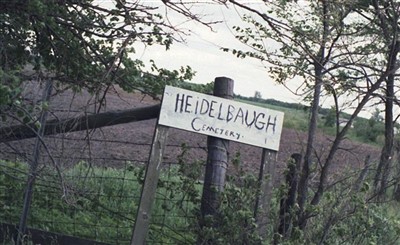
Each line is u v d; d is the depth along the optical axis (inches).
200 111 296.5
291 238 297.6
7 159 349.4
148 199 291.9
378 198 344.2
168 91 293.7
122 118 311.0
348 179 364.5
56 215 344.2
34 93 304.7
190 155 411.8
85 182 340.8
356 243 314.8
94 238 341.7
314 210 305.1
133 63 319.9
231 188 297.1
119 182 378.0
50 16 303.7
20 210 337.4
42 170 306.5
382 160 361.7
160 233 321.7
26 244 318.3
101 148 552.4
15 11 293.4
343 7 353.7
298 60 378.9
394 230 336.2
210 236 290.7
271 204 305.0
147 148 637.9
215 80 302.4
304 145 412.5
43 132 307.4
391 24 370.9
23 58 310.0
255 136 301.1
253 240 290.8
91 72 321.7
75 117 313.1
